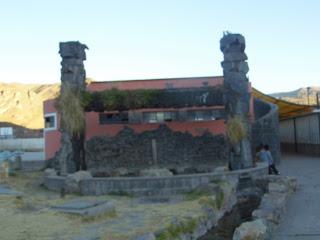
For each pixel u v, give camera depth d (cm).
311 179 1978
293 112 3672
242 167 2136
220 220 1541
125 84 3256
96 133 3103
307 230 1064
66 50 2298
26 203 1638
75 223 1317
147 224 1277
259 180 1916
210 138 3055
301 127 3825
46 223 1314
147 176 1992
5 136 7606
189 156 3045
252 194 1877
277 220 1132
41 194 1964
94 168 3003
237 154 2155
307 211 1295
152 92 2392
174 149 3059
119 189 1884
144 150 3081
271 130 2870
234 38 2212
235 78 2211
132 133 3103
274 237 1008
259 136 2847
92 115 3108
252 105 3244
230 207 1727
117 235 1147
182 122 3092
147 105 2397
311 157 3278
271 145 2850
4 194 1891
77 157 2258
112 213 1439
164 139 3078
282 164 2758
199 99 2397
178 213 1432
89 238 1121
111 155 3084
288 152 3969
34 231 1220
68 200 1694
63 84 2297
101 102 2347
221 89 2394
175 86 3219
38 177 2639
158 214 1432
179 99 2392
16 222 1330
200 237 1307
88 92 2359
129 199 1798
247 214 1625
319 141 3347
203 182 1878
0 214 1453
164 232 1164
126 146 3094
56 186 2069
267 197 1323
